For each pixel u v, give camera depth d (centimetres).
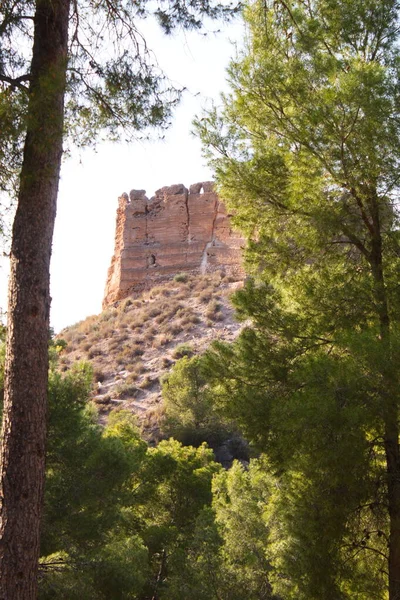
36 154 991
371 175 1341
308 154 1376
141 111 1123
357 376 1188
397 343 1185
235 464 2827
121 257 10469
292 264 1514
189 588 2533
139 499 3216
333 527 1246
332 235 1430
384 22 1420
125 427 3562
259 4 1456
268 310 1439
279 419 1239
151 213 10650
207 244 10175
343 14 1441
